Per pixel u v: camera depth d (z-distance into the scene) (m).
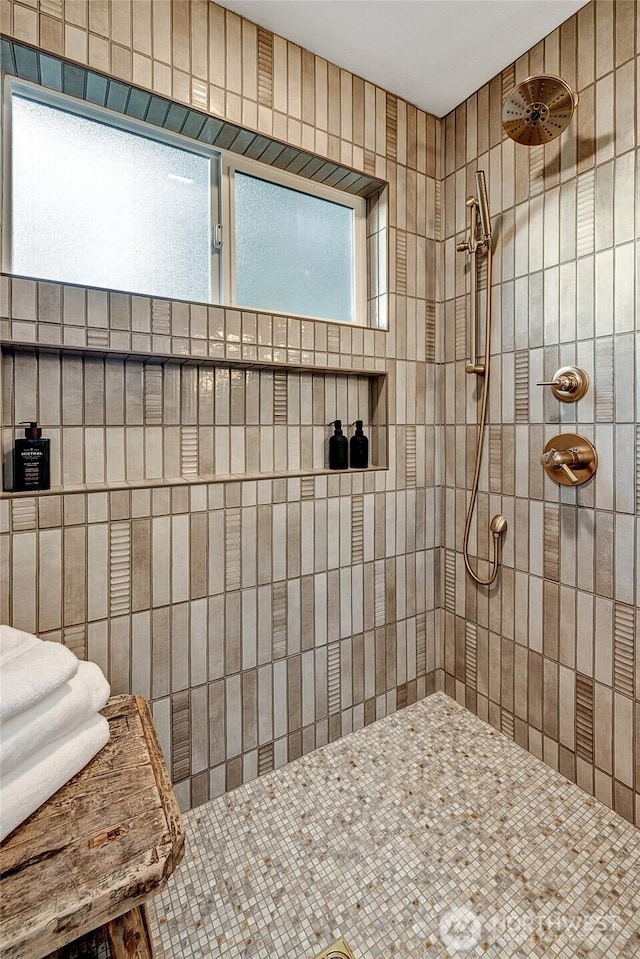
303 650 1.64
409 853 1.28
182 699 1.42
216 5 1.38
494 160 1.68
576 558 1.48
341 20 1.43
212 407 1.55
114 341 1.28
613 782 1.41
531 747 1.66
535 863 1.25
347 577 1.74
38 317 1.18
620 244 1.32
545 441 1.55
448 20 1.42
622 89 1.30
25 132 1.29
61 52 1.17
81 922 0.71
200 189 1.55
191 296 1.54
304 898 1.16
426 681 2.00
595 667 1.44
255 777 1.56
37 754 0.89
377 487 1.79
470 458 1.83
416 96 1.77
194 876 1.22
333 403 1.81
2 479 1.24
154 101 1.32
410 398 1.87
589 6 1.36
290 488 1.58
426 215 1.87
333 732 1.73
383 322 1.80
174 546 1.38
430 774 1.57
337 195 1.81
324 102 1.59
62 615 1.23
